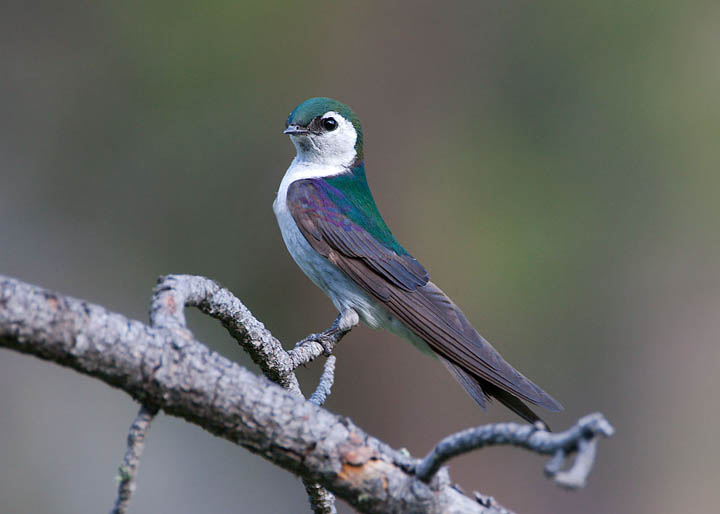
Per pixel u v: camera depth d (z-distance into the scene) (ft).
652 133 46.57
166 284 12.96
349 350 45.85
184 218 45.34
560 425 44.75
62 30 46.52
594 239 45.85
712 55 46.75
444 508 11.82
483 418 45.75
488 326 44.39
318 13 47.55
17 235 44.27
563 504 45.65
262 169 45.78
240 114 46.16
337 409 45.65
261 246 44.91
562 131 47.26
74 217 45.19
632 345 45.60
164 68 46.26
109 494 39.42
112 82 46.34
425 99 48.39
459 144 47.88
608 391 45.60
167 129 45.93
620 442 46.19
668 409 46.03
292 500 41.47
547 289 45.06
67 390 41.04
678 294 45.70
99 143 45.83
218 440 41.96
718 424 45.78
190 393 11.09
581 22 47.88
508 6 48.67
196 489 40.60
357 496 11.63
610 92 47.19
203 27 46.50
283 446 11.44
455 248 45.75
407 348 45.98
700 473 45.91
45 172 45.52
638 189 46.24
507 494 44.86
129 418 41.19
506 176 47.03
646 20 47.21
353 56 48.14
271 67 46.96
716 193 45.78
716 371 45.65
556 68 47.96
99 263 44.60
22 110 46.01
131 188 45.57
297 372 45.34
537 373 44.57
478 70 48.70
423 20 48.73
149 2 46.44
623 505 45.93
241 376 11.38
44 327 10.43
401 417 45.68
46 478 39.01
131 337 10.87
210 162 45.78
